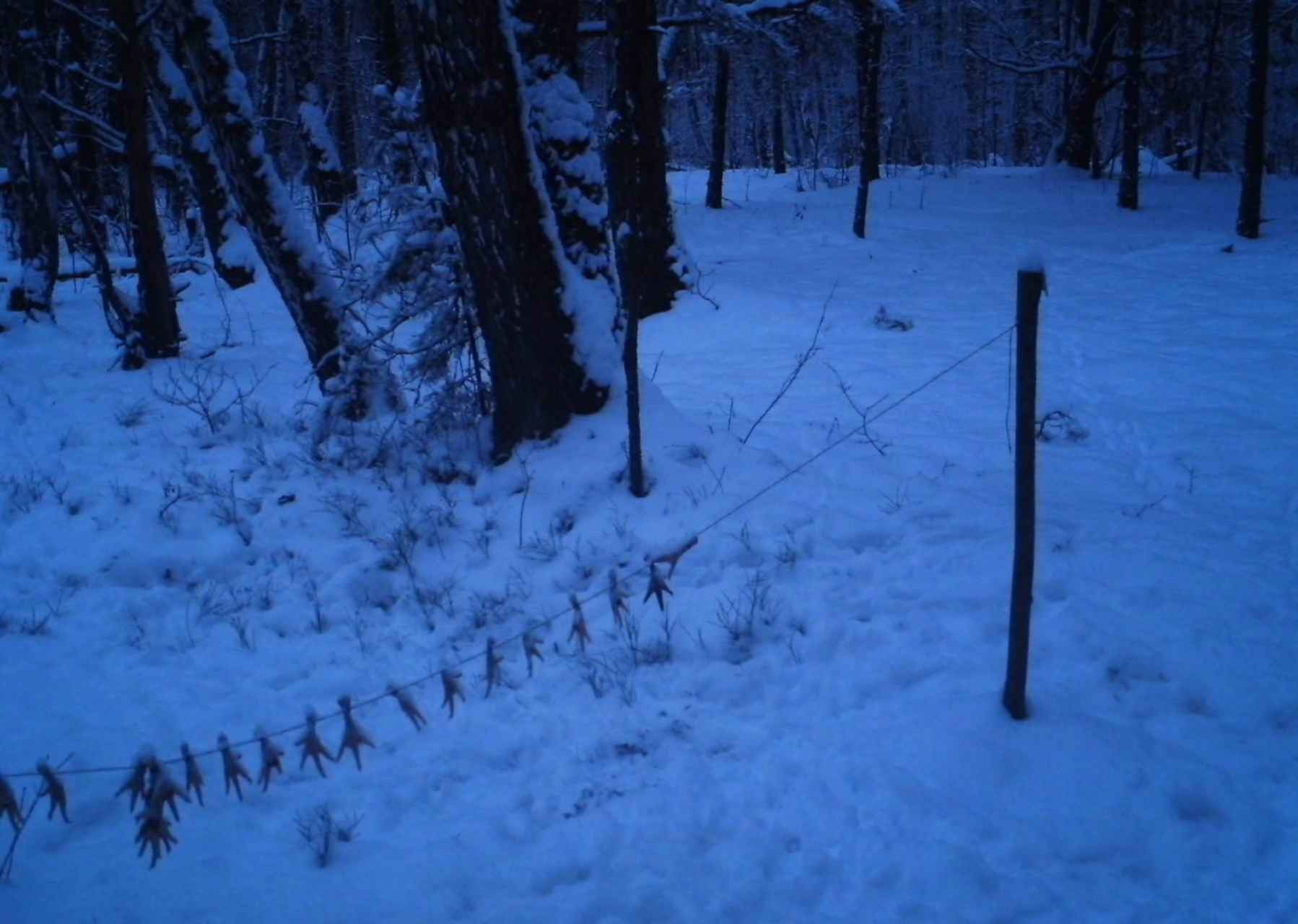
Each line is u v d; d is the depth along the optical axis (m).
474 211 7.82
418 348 8.88
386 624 6.87
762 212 23.03
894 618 6.16
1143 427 9.19
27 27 14.74
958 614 6.12
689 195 27.22
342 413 9.20
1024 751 4.88
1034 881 4.25
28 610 7.32
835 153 38.72
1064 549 6.75
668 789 4.97
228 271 17.14
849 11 11.38
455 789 5.16
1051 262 17.38
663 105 14.25
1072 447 8.87
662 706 5.66
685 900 4.25
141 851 3.44
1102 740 4.91
